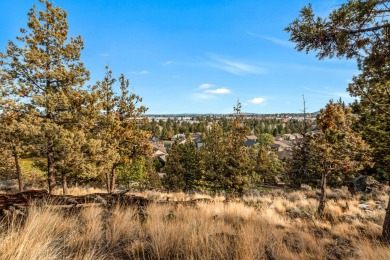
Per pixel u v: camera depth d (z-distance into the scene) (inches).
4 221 128.7
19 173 698.8
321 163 461.1
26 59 398.0
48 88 425.4
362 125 389.1
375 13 131.7
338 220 394.0
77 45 456.8
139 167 1170.6
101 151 492.4
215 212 263.4
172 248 126.3
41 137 402.9
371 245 203.5
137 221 172.6
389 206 270.8
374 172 809.5
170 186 1375.5
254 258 124.1
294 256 143.0
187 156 1368.1
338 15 139.0
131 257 116.3
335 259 169.6
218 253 122.5
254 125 5826.8
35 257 82.0
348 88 282.0
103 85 579.5
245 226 189.5
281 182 1609.3
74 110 446.0
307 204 518.3
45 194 191.6
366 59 152.2
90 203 198.4
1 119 386.3
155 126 5093.5
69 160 434.9
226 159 888.9
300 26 154.5
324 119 430.3
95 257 102.1
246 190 890.1
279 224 279.1
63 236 124.9
